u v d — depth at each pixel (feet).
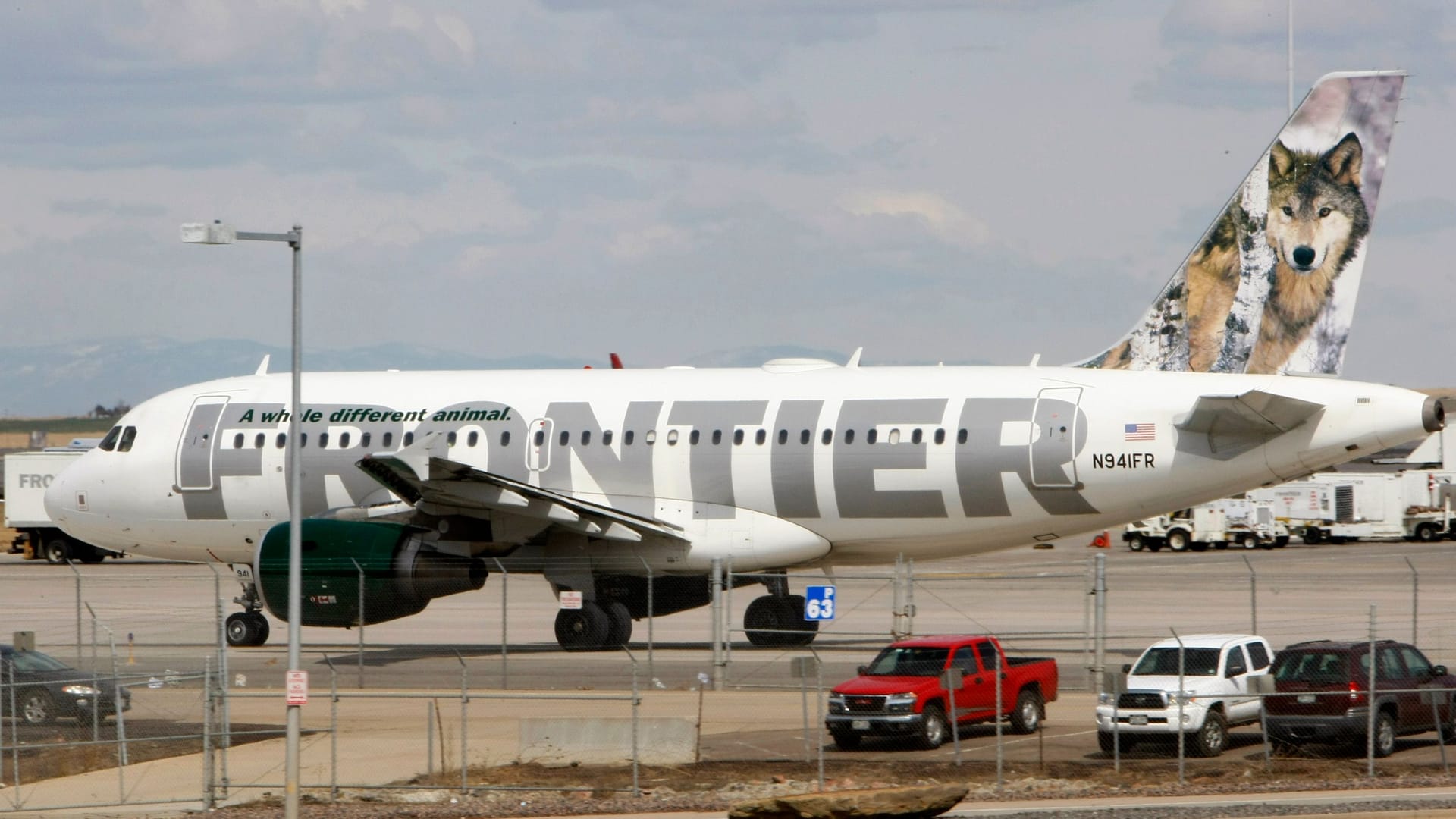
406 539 254.88
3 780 172.96
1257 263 256.52
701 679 184.34
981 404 251.39
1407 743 180.34
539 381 279.69
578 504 249.14
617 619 263.29
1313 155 253.65
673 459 263.90
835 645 274.57
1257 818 140.56
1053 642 271.08
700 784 163.43
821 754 159.43
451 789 162.20
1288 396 231.09
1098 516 247.91
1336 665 168.86
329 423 282.15
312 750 186.19
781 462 257.75
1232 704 176.04
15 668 195.72
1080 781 160.04
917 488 251.80
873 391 258.78
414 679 238.48
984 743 184.55
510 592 383.86
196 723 206.18
